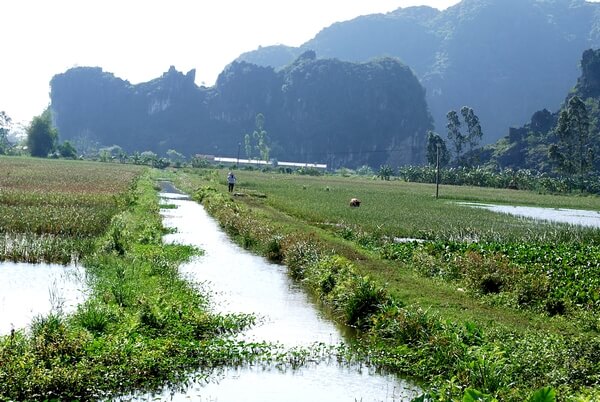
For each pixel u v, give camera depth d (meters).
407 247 24.45
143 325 13.10
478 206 62.22
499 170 169.00
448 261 21.45
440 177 122.00
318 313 16.50
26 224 26.34
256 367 12.05
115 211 32.69
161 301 14.61
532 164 166.88
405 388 11.13
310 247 22.62
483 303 17.14
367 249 26.19
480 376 10.39
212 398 10.42
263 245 26.59
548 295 16.56
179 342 12.47
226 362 12.23
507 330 13.69
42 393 9.73
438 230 33.59
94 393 10.16
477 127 170.62
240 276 21.23
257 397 10.52
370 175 171.88
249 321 15.20
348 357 12.57
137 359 11.13
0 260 20.91
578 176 134.62
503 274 18.53
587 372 11.05
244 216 34.03
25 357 10.26
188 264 22.95
